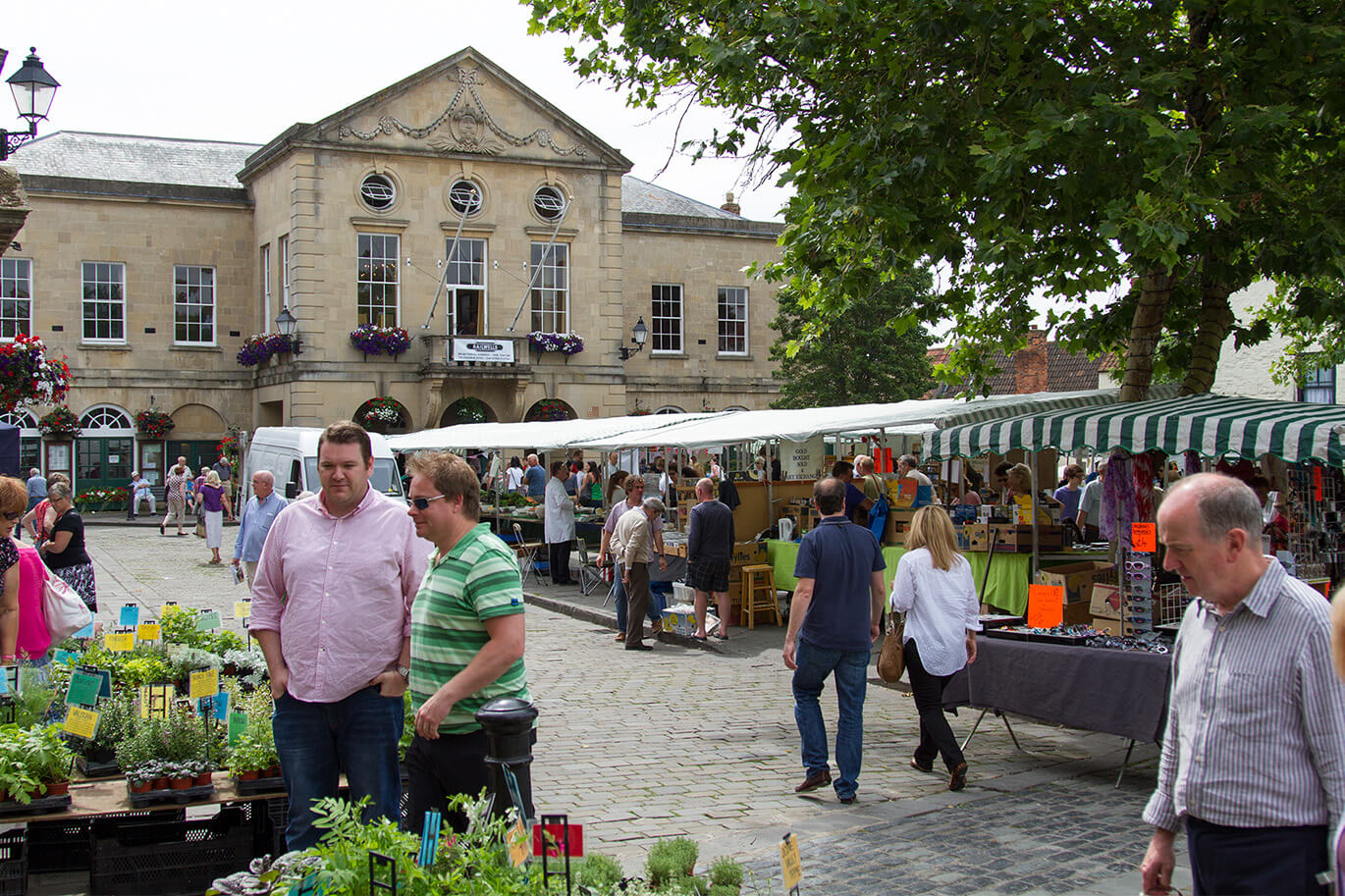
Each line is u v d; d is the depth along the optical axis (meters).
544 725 9.11
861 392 33.50
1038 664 7.53
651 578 14.21
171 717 5.56
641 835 6.23
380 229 34.12
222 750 5.58
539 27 11.92
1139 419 8.48
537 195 36.31
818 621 6.93
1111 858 5.69
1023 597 10.87
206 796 5.22
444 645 4.36
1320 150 9.82
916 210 9.67
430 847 3.31
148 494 33.34
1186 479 3.29
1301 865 3.06
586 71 11.89
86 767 5.59
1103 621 8.51
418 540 4.80
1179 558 3.22
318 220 33.31
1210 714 3.22
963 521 12.84
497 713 3.72
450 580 4.37
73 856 5.28
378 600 4.66
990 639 7.94
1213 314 10.61
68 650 7.67
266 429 20.36
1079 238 9.21
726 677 11.31
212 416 36.34
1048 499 14.29
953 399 14.45
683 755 8.14
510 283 35.81
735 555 14.80
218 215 36.41
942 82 9.99
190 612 8.57
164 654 7.54
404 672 4.71
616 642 13.66
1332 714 3.05
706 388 41.06
